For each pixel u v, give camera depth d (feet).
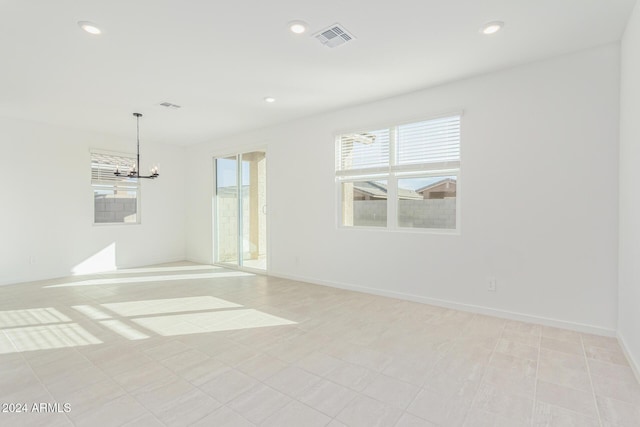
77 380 7.28
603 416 5.99
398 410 6.22
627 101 8.34
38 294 14.48
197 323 10.87
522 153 10.77
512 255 11.03
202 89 12.60
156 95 13.20
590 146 9.70
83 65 10.45
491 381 7.20
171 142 22.61
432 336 9.69
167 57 9.98
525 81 10.66
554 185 10.26
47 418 5.96
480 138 11.53
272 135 18.20
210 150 22.00
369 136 14.51
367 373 7.58
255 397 6.64
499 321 10.92
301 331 10.14
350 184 15.29
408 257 13.37
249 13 7.79
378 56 10.03
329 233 15.88
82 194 18.93
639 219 7.23
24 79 11.50
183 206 24.06
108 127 18.30
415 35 8.84
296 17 7.98
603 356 8.32
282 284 16.43
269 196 18.47
